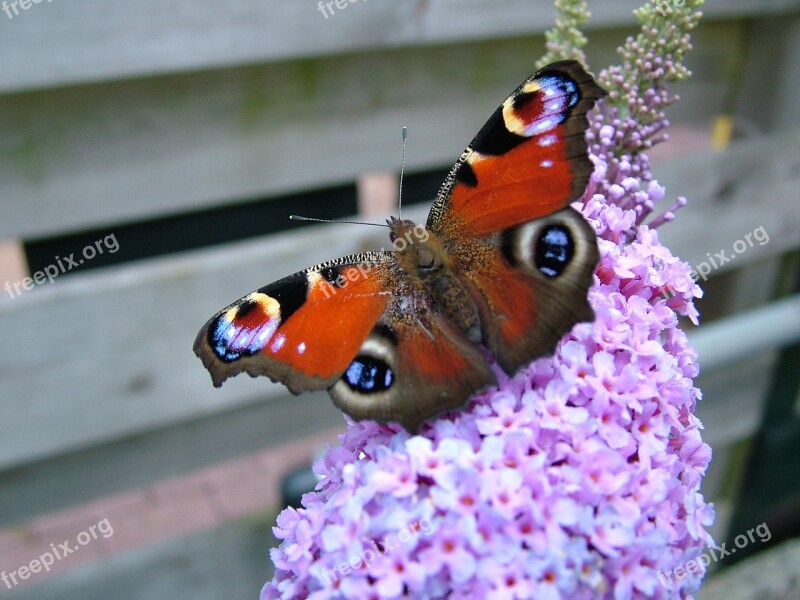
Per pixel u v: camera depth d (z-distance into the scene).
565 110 0.14
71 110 0.23
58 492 0.26
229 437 0.28
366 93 0.26
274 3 0.22
